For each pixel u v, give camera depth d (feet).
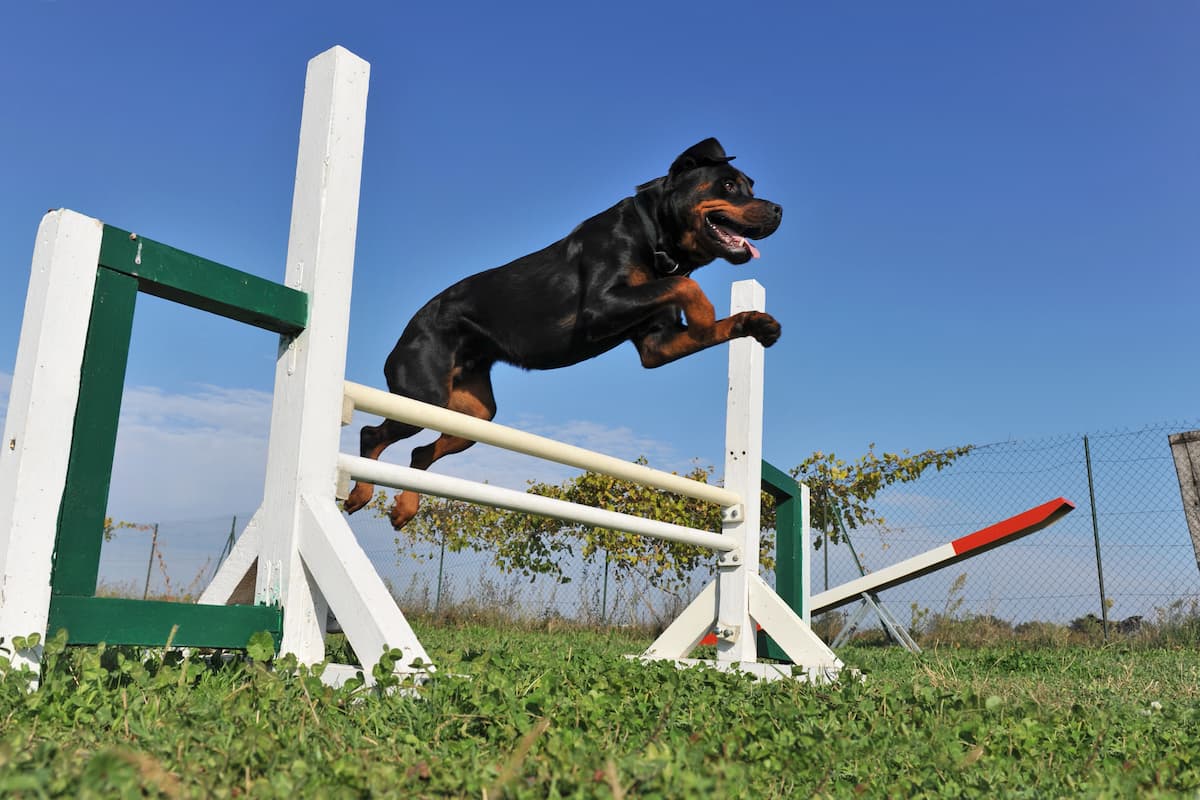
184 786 3.83
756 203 11.35
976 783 5.00
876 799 4.68
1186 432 24.16
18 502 6.33
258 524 7.99
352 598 7.23
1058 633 25.45
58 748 4.23
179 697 5.76
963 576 27.12
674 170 11.62
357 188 8.53
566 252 11.34
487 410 12.44
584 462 10.91
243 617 7.47
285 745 4.75
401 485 8.70
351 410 8.34
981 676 12.70
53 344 6.58
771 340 10.09
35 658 6.31
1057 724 6.93
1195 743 6.36
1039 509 20.31
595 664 8.61
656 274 11.55
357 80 8.64
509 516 31.27
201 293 7.34
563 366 11.51
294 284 8.21
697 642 13.91
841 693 7.62
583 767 4.28
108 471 6.86
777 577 16.26
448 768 4.37
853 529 29.30
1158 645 23.54
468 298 11.66
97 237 6.87
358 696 6.18
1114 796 4.73
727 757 5.00
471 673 6.43
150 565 36.06
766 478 15.08
